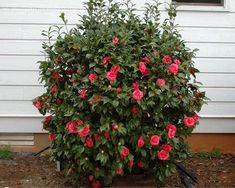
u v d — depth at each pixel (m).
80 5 4.84
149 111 3.88
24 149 5.03
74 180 4.29
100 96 3.73
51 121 4.14
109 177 3.93
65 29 4.87
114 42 3.80
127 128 3.78
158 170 4.01
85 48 3.82
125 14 4.22
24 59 4.89
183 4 4.95
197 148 5.05
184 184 4.27
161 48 3.93
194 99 4.04
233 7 4.93
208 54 4.96
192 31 4.93
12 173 4.46
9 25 4.84
